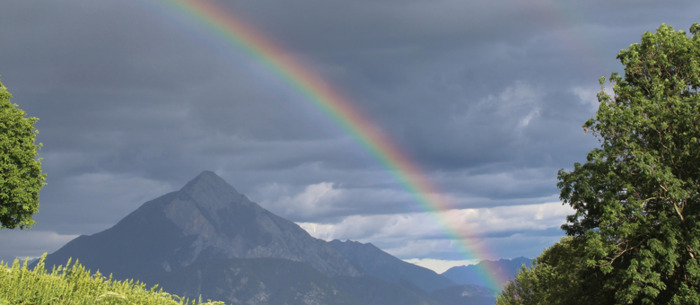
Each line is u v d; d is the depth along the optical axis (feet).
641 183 124.57
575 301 148.97
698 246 117.70
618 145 126.31
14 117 145.18
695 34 134.92
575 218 141.18
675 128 122.21
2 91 146.82
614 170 128.88
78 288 60.59
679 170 124.98
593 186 129.70
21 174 143.95
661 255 117.91
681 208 123.44
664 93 130.82
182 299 66.39
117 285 63.67
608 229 122.21
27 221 145.07
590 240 120.26
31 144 146.51
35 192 147.02
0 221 142.10
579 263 154.30
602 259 125.39
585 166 133.69
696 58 129.49
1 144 140.67
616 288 129.29
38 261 62.49
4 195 137.90
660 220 119.55
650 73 133.59
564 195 136.15
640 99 126.31
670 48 131.85
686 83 131.64
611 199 124.57
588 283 138.51
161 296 65.62
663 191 121.70
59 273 62.85
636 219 123.44
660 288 114.52
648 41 133.39
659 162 122.72
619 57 137.28
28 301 55.98
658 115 122.93
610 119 126.11
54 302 57.57
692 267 114.62
